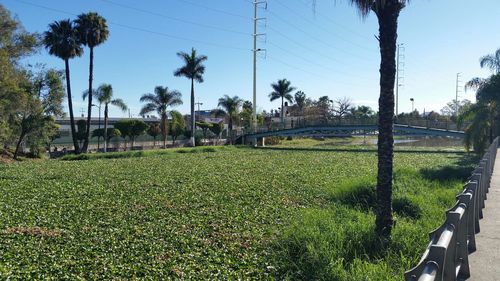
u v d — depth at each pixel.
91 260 9.13
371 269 7.62
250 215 13.74
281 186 20.61
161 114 68.12
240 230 11.77
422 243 9.16
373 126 62.56
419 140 85.00
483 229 9.25
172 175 26.11
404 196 14.23
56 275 8.20
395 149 57.28
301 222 11.59
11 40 42.16
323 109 108.06
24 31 42.91
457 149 57.09
